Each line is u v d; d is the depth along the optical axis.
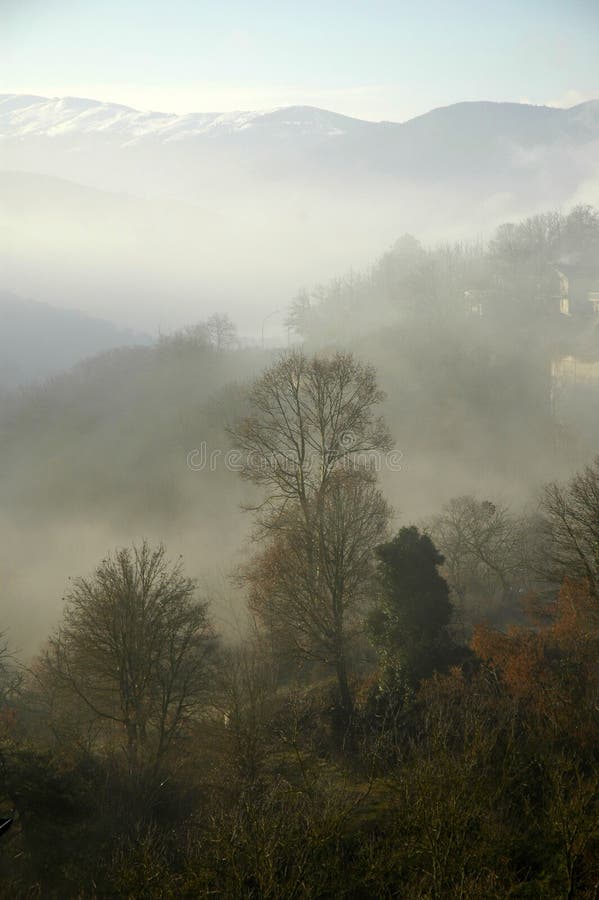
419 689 42.09
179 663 41.38
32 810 31.14
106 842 32.38
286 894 23.72
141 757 38.88
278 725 42.44
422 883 24.50
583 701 36.03
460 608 59.81
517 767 30.78
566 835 24.77
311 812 27.89
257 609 49.00
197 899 23.98
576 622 43.22
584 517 49.81
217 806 34.19
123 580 43.19
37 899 28.72
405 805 27.55
